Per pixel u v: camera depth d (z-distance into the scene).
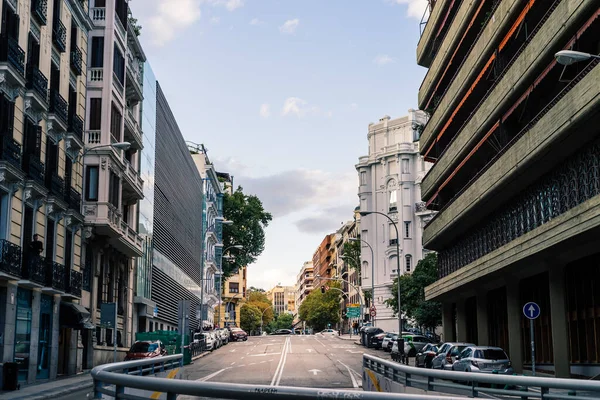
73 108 36.44
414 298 62.09
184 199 75.88
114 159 39.31
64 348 35.41
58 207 32.81
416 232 93.88
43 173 30.70
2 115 27.05
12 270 26.78
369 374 16.50
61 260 33.84
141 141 48.19
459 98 39.97
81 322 34.09
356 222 115.12
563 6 24.09
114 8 39.66
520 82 28.75
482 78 35.75
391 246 94.94
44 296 31.61
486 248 37.38
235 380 29.88
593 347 29.06
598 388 6.53
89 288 39.19
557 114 23.50
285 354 52.97
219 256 102.62
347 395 4.34
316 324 146.50
